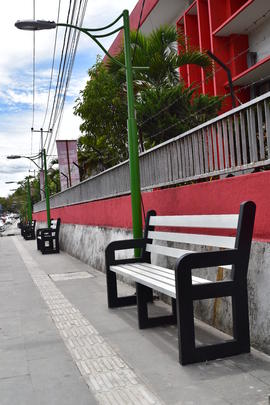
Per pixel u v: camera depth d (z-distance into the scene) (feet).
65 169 66.44
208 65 36.32
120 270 17.92
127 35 22.36
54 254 51.01
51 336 15.65
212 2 62.64
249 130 14.44
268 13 54.75
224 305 14.87
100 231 35.58
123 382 11.05
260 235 13.41
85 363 12.64
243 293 12.31
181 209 19.71
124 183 30.60
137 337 14.99
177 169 20.79
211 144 17.35
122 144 46.24
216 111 32.17
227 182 15.49
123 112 42.96
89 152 68.90
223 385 10.43
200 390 10.24
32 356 13.53
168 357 12.70
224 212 15.76
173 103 30.96
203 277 16.46
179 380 10.91
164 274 16.31
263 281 12.81
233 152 15.56
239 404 9.43
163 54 35.78
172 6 73.97
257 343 12.84
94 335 15.49
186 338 11.85
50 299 22.62
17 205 464.65
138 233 21.79
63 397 10.38
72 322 17.52
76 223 49.44
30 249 62.49
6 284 28.71
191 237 15.80
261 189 13.37
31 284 28.19
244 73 54.90
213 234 16.87
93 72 44.88
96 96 43.47
